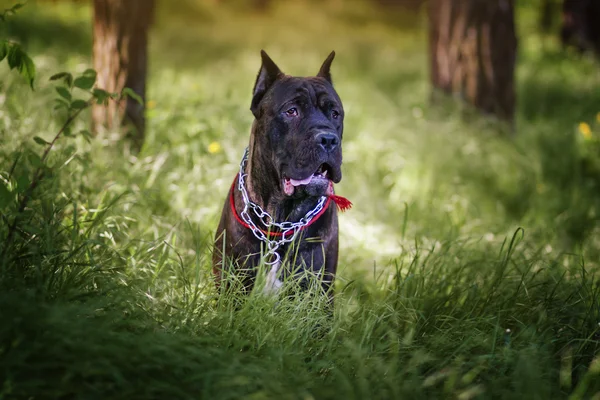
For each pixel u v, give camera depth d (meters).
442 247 4.91
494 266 4.73
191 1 21.81
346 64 15.45
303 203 4.00
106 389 2.95
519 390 3.28
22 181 3.56
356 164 7.06
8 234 3.72
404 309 4.18
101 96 4.12
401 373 3.38
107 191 4.79
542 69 15.39
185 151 5.86
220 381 3.07
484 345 3.74
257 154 4.06
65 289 3.56
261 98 4.16
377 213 6.50
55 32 12.65
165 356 3.15
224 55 14.76
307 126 3.88
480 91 8.37
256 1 24.92
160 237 4.33
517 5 21.70
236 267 4.01
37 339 3.03
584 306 4.29
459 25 8.35
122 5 5.85
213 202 5.41
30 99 6.27
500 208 6.88
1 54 3.90
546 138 9.15
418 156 7.68
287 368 3.40
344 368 3.53
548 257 5.24
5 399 2.82
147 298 3.76
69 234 4.05
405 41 22.88
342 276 4.93
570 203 6.91
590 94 12.22
